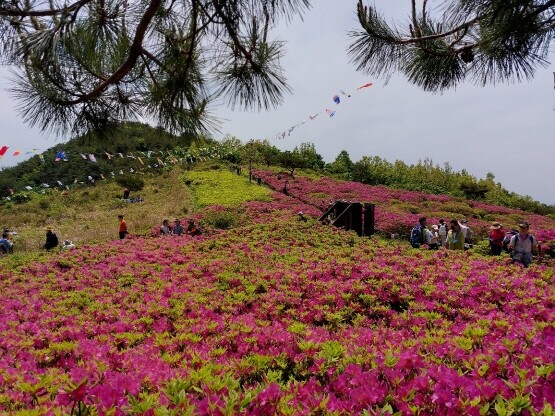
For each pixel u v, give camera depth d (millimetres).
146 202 33969
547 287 6117
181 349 4078
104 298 6836
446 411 2279
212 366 2959
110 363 3457
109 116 3617
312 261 8781
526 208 37875
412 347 3158
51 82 3105
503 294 5898
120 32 2877
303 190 34531
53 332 4887
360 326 4988
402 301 5996
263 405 2318
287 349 3480
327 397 2291
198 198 30078
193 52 3301
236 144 51188
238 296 6312
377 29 4449
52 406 2158
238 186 34531
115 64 3146
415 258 8711
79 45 2742
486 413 2180
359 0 4480
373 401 2367
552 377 2414
